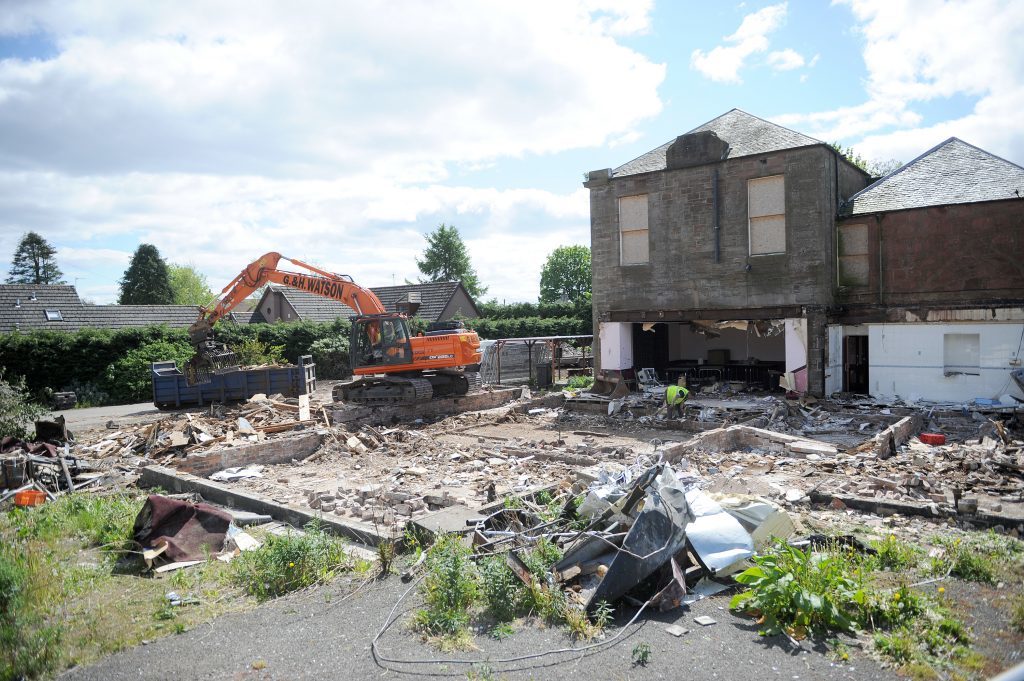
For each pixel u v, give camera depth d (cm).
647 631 543
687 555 645
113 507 956
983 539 742
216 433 1534
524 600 586
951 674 464
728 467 1182
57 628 574
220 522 833
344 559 729
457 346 2045
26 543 812
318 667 510
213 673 507
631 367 2400
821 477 1089
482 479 1145
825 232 1973
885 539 736
